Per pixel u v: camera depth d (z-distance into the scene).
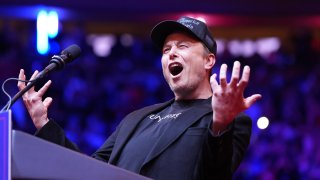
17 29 24.50
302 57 24.56
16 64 21.86
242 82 5.21
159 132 6.26
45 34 23.39
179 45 6.65
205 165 5.51
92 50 23.67
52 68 6.05
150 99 21.41
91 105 20.48
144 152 6.17
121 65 23.27
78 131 19.41
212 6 24.94
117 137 6.61
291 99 21.22
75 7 24.19
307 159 17.88
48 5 23.86
